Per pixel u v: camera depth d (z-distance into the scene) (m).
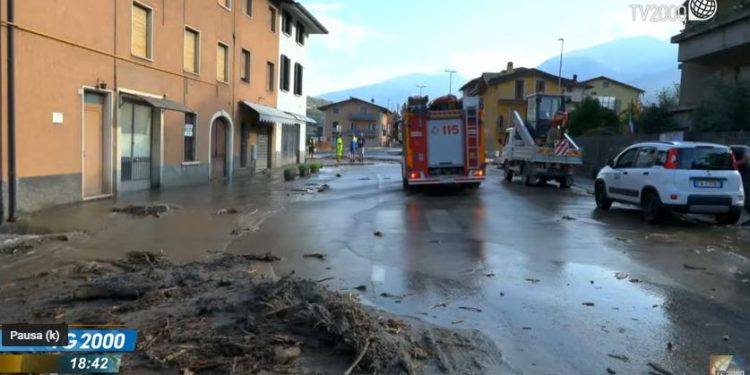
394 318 5.50
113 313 5.39
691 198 11.95
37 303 5.85
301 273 7.57
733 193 12.03
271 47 29.55
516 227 11.73
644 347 5.02
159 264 7.83
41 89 12.20
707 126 20.64
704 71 25.17
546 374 4.45
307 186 21.34
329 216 13.15
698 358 4.79
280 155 33.06
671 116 26.69
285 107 32.97
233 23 24.09
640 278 7.46
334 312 5.05
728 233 11.26
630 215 13.85
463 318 5.77
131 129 16.81
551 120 22.77
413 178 19.14
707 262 8.49
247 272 7.21
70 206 13.02
